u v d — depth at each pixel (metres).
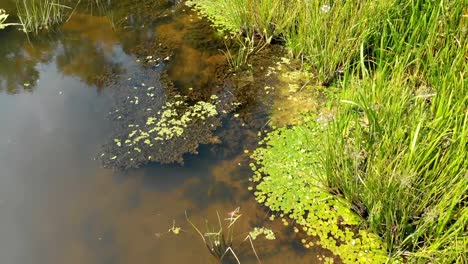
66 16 5.78
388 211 3.05
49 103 4.43
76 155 3.86
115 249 3.13
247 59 5.09
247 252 3.14
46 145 3.94
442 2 4.02
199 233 3.26
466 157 3.03
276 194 3.55
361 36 4.46
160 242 3.19
